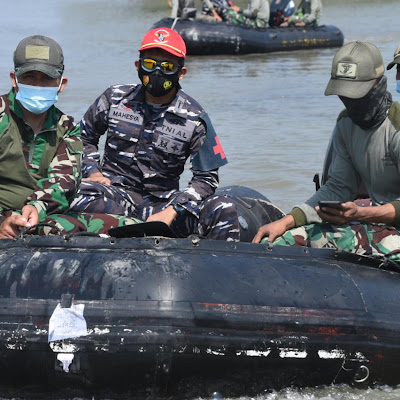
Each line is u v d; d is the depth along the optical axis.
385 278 10.08
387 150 10.88
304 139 25.03
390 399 9.48
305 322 9.16
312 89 37.50
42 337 8.77
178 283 9.09
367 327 9.37
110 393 9.00
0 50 54.47
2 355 8.84
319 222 11.01
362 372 9.43
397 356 9.53
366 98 10.60
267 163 21.50
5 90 36.53
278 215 13.29
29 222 10.19
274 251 9.94
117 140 12.03
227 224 11.29
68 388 8.98
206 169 11.72
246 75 43.72
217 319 8.94
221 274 9.30
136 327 8.80
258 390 9.23
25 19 84.31
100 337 8.74
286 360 9.09
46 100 10.28
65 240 9.67
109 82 39.69
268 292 9.27
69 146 10.92
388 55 49.03
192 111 11.76
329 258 10.13
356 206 10.53
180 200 11.34
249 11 55.75
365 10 85.25
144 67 11.42
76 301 8.92
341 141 11.47
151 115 11.88
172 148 11.82
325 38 58.28
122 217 10.96
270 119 29.09
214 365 8.95
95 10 95.31
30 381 8.95
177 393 9.09
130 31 69.94
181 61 11.51
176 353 8.80
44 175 10.82
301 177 20.00
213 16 56.50
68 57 51.72
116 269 9.17
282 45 56.25
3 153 10.55
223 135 26.03
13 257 9.46
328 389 9.45
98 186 11.69
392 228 10.95
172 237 10.16
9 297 9.02
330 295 9.46
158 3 103.00
